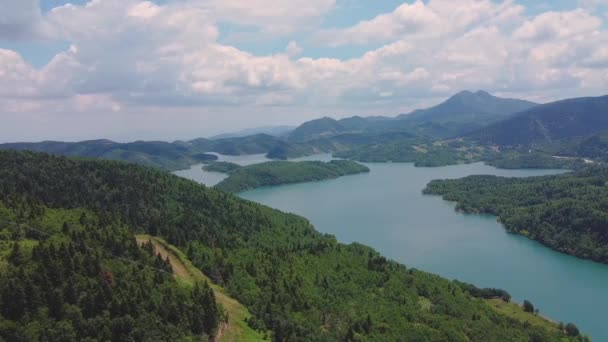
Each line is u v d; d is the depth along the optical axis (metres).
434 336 176.75
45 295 121.00
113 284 135.00
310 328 166.50
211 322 137.50
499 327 195.75
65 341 112.94
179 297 143.75
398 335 175.25
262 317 165.25
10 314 115.88
